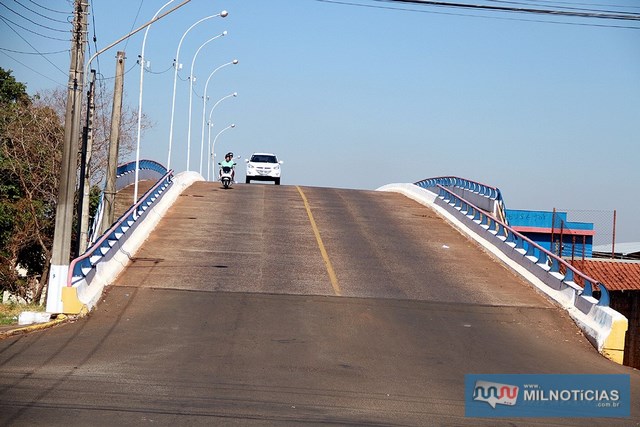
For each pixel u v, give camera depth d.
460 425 11.59
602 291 19.81
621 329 18.33
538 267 24.45
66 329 17.12
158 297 20.47
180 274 23.17
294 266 25.30
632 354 26.50
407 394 13.21
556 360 16.78
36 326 16.89
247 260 25.80
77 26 19.47
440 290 23.20
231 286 22.08
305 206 39.44
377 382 13.90
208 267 24.34
